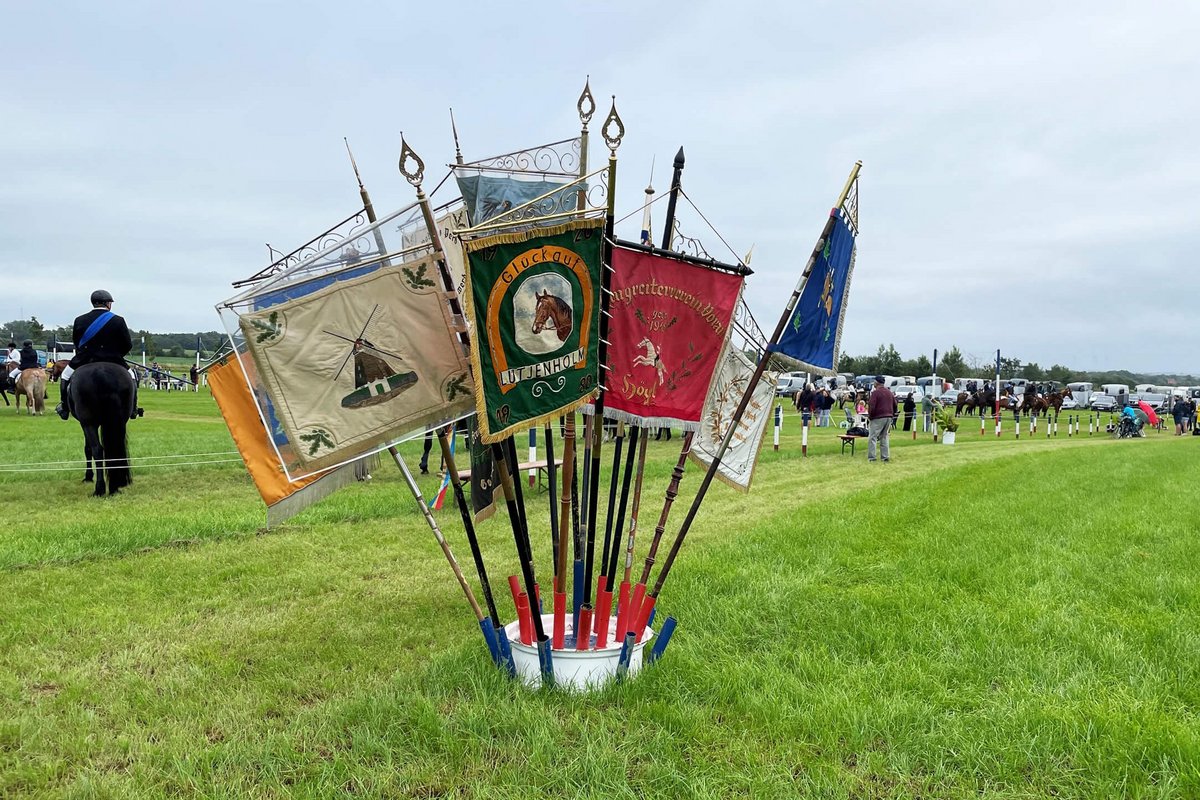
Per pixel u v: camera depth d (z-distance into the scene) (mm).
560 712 4305
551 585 6938
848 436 20078
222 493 11742
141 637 5531
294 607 6281
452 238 4578
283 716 4367
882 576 7109
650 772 3668
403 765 3768
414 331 4152
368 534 8812
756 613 5973
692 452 5672
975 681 4723
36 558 7391
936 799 3541
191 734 4102
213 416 30594
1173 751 3770
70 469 14023
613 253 4289
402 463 4652
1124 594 6492
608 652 4617
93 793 3537
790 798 3469
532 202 4000
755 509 10891
